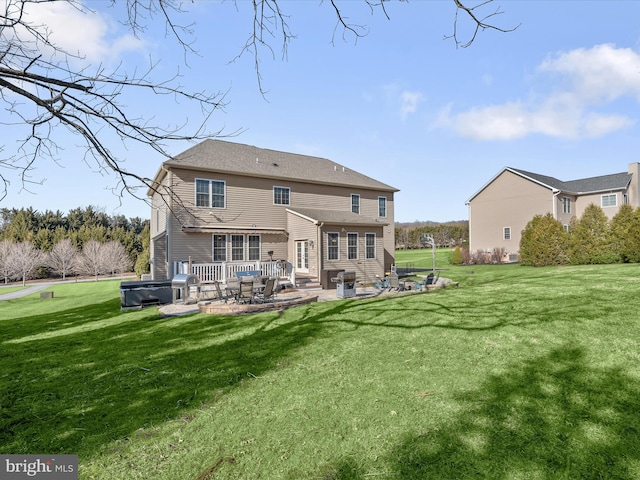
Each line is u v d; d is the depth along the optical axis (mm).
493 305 8234
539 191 30297
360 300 11094
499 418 3680
